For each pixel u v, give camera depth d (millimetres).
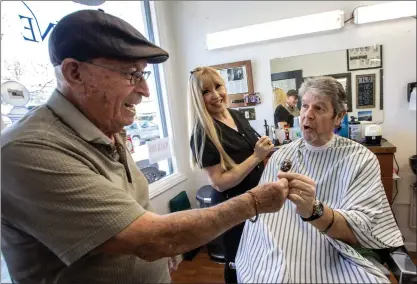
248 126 1251
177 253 530
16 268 576
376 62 1707
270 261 687
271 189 613
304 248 713
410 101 1646
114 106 597
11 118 734
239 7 1816
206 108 1084
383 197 804
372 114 1767
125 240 492
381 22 1663
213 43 1820
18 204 487
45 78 826
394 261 748
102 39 529
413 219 1785
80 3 859
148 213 533
